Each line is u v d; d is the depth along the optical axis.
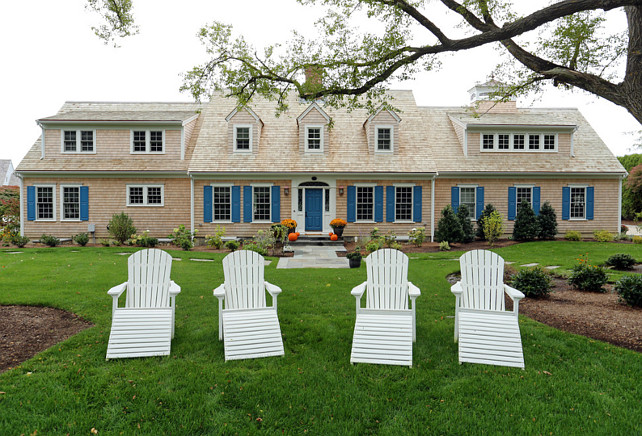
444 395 3.77
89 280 8.57
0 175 43.09
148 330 4.79
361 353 4.55
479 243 16.66
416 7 7.18
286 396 3.74
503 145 18.69
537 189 18.12
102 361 4.46
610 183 18.33
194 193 17.16
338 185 17.38
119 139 17.48
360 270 10.48
